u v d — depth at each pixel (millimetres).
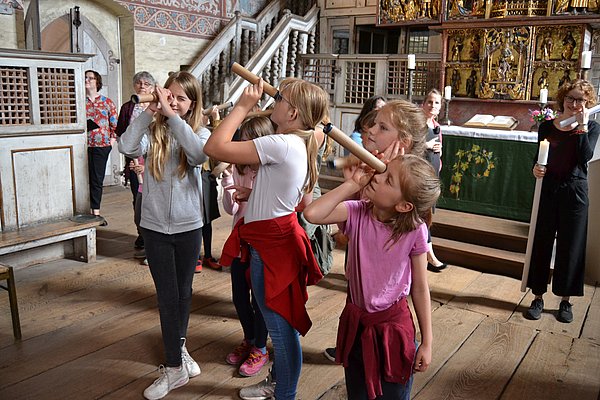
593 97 3381
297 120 2039
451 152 5363
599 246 4277
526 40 5648
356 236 1708
